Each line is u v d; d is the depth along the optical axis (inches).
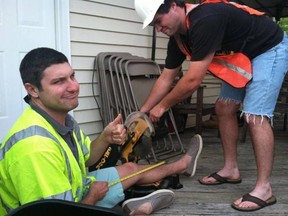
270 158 84.5
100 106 137.3
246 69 82.9
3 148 51.5
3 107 111.3
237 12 79.7
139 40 155.4
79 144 65.0
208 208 84.4
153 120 89.1
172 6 77.9
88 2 131.1
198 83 81.4
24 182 48.3
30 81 51.9
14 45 111.7
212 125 189.9
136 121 85.7
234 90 95.0
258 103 82.7
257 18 83.4
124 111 129.0
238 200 85.0
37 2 116.1
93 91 136.0
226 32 80.0
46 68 51.0
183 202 87.8
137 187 81.0
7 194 53.0
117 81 130.6
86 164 74.0
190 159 92.4
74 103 54.2
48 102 52.7
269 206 85.1
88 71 133.9
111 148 80.5
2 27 108.2
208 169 116.3
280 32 86.0
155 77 139.9
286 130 192.5
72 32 127.2
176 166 88.4
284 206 85.4
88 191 63.3
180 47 89.1
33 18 115.6
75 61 129.2
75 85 53.7
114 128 70.9
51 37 121.2
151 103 98.2
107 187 66.1
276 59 82.5
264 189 84.8
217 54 84.4
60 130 54.6
